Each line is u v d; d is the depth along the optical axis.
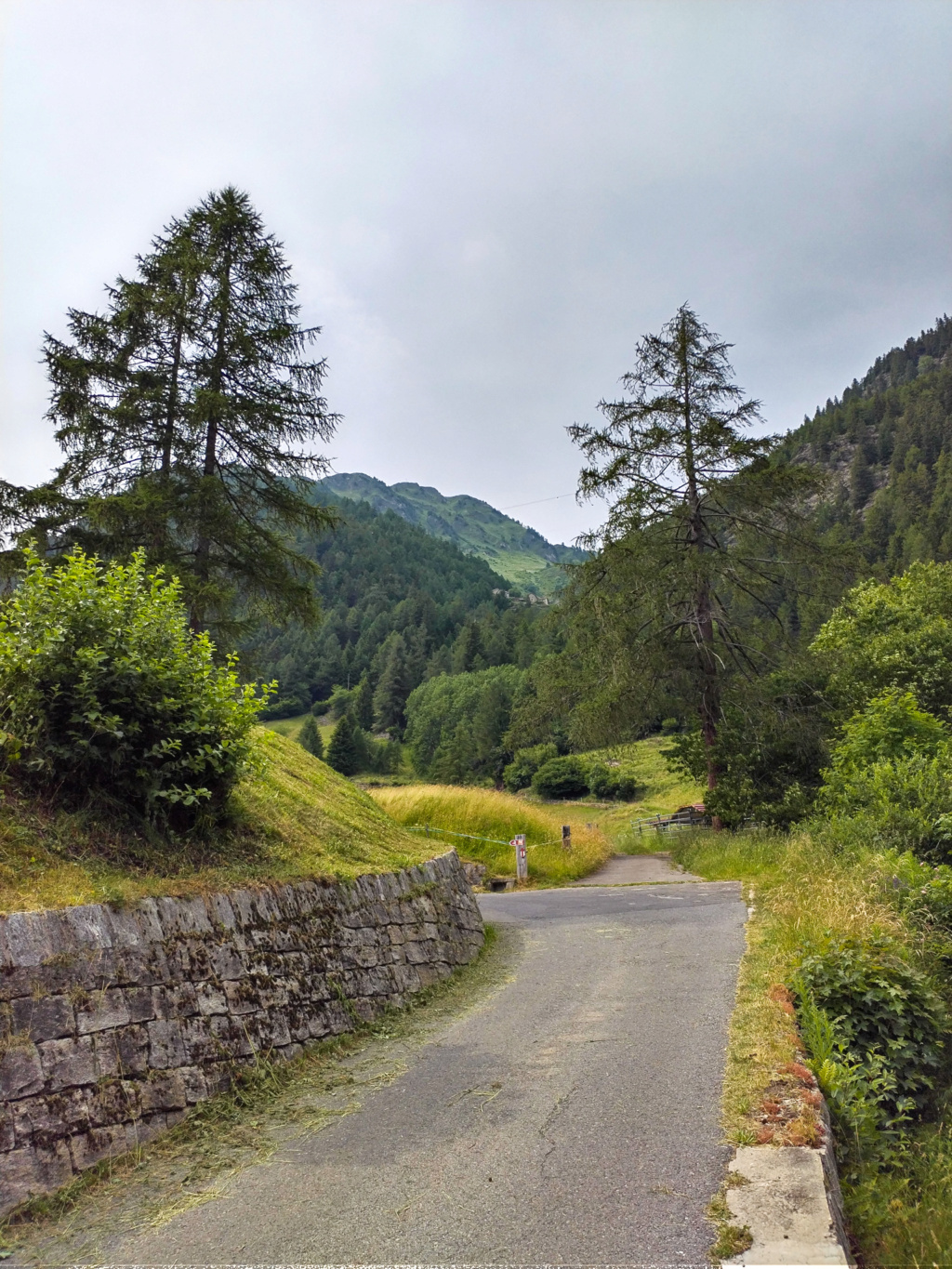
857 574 24.53
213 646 8.02
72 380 16.16
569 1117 5.01
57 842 5.84
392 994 7.98
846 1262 3.24
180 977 5.46
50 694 6.54
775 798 22.64
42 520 15.47
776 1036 6.08
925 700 24.00
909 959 8.01
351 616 160.25
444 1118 5.12
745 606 26.22
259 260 18.06
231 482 18.08
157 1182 4.33
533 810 26.25
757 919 10.99
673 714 26.55
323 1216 3.92
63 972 4.66
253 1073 5.60
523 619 139.50
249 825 8.27
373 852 10.22
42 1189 4.04
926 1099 6.39
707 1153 4.34
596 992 8.22
